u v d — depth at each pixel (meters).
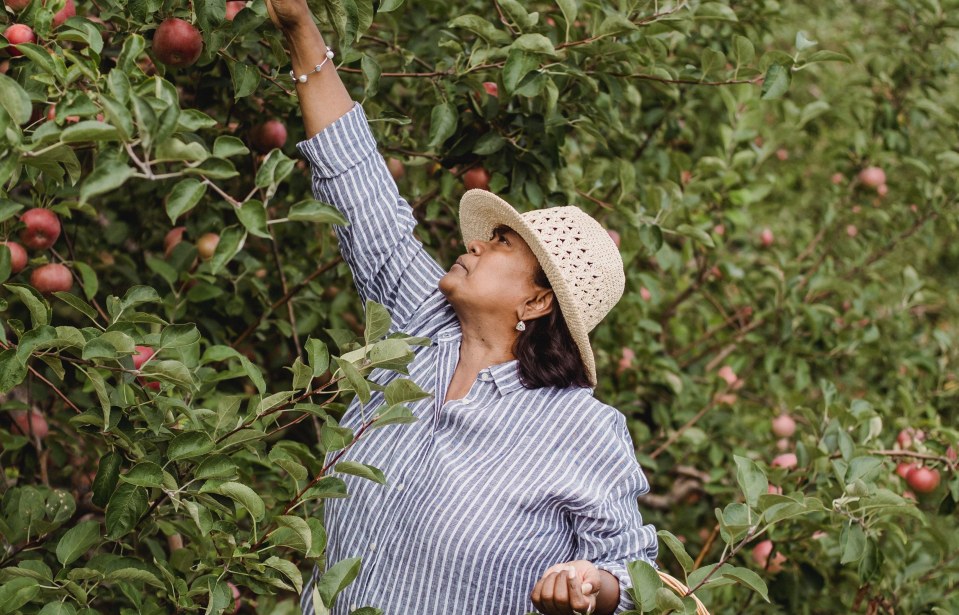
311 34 1.74
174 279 2.41
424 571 1.48
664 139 3.27
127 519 1.56
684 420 3.35
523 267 1.62
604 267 1.64
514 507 1.49
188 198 1.32
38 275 1.94
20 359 1.48
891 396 3.62
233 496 1.50
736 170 3.41
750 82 2.31
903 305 3.56
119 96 1.31
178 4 1.84
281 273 2.63
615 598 1.44
